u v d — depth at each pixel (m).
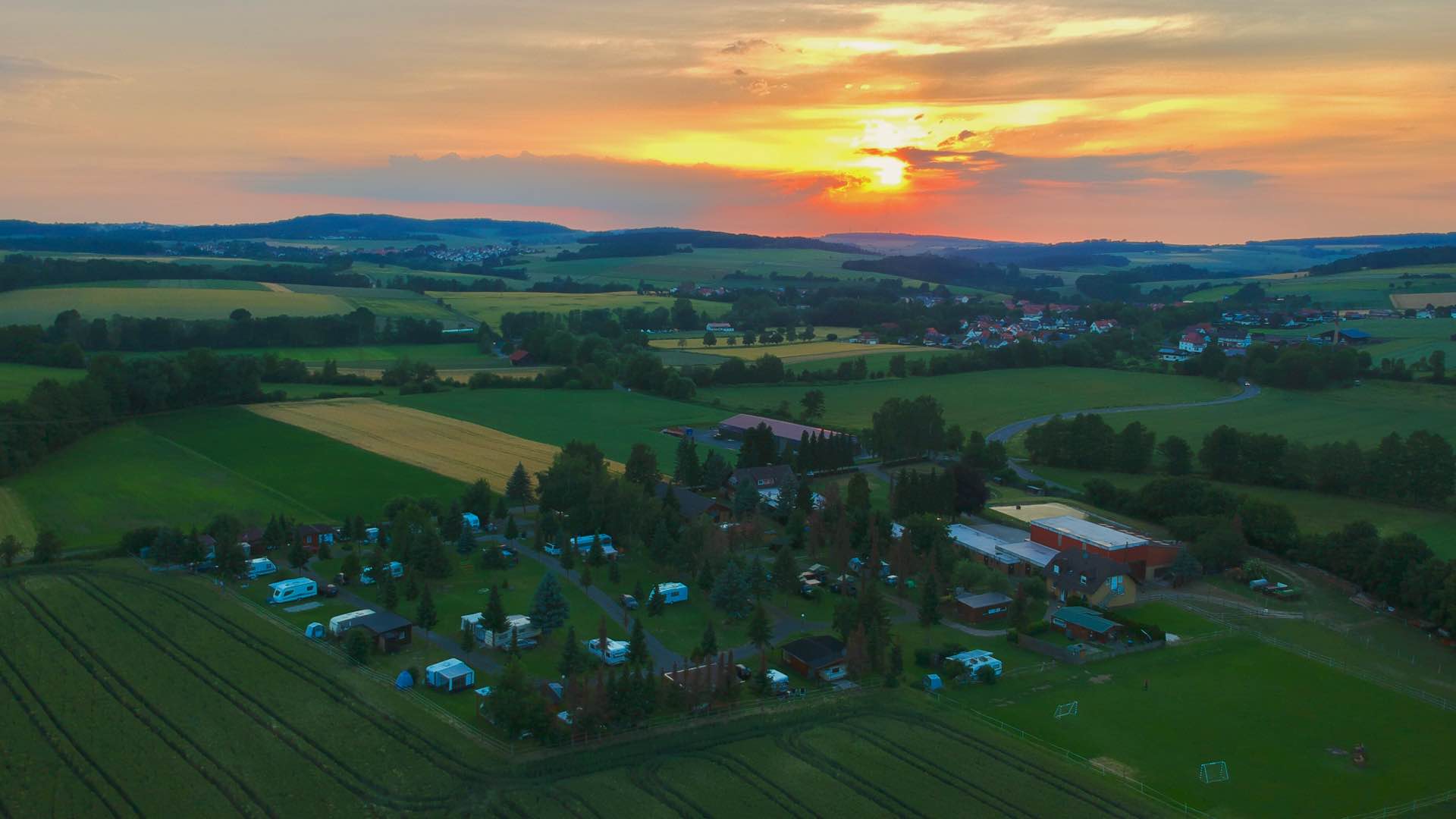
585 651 90.19
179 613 96.19
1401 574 110.88
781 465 161.00
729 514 140.62
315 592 105.31
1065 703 85.88
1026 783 71.69
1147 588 118.31
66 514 127.19
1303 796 71.38
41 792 63.97
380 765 70.00
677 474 156.88
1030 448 184.50
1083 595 110.31
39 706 75.56
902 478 145.25
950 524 140.12
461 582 112.12
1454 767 76.19
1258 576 119.50
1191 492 141.50
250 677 83.00
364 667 86.56
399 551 114.38
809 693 85.19
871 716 81.81
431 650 91.88
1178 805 69.69
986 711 83.88
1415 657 97.94
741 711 80.75
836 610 98.62
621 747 74.25
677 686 80.81
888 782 71.00
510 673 76.44
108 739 71.25
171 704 77.25
